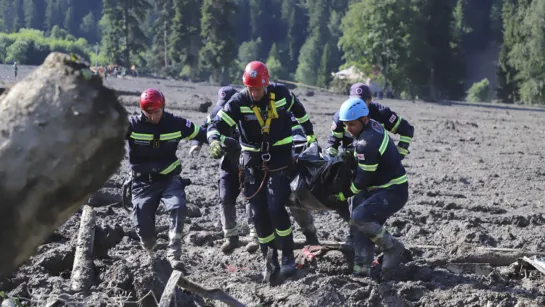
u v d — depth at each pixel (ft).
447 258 24.32
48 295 18.99
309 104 114.21
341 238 27.58
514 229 30.40
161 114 21.38
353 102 21.33
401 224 29.96
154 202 21.85
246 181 22.31
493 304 20.34
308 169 22.77
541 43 221.87
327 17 537.24
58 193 10.16
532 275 23.13
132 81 178.29
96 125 10.18
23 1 545.85
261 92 21.48
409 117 100.68
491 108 161.68
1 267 10.36
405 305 20.06
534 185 42.65
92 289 19.67
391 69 228.43
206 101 85.66
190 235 26.35
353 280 21.34
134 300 19.01
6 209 9.93
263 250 22.53
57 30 431.84
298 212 24.49
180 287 18.88
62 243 23.93
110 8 277.85
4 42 303.07
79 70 10.28
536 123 101.96
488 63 453.99
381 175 22.03
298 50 532.73
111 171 10.67
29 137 9.88
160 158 21.84
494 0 464.24
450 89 247.50
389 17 225.15
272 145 21.89
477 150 58.95
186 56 279.69
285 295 20.54
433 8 240.94
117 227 25.04
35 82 10.19
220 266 23.88
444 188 39.99
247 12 558.97
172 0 297.33
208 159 45.32
